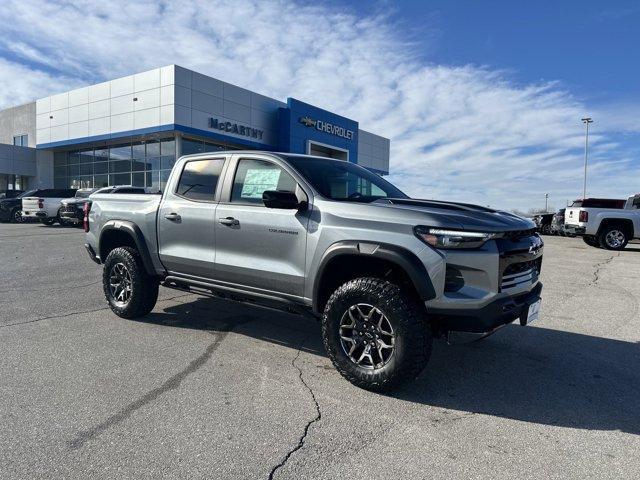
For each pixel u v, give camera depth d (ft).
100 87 87.92
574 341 16.99
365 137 127.34
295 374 13.26
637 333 18.02
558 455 9.37
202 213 15.69
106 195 19.74
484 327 11.46
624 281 29.27
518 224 12.65
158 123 79.30
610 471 8.82
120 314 18.48
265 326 17.88
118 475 8.39
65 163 104.63
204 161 16.53
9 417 10.45
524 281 12.76
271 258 13.96
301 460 9.00
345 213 12.62
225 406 11.18
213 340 16.12
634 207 52.54
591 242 55.62
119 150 93.61
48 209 71.26
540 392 12.46
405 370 11.55
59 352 14.67
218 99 84.17
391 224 11.88
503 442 9.85
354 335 12.32
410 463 8.99
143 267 18.04
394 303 11.55
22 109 116.26
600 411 11.40
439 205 13.03
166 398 11.54
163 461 8.86
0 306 20.35
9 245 43.91
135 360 14.08
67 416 10.53
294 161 14.57
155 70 79.20
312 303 13.14
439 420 10.76
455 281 11.40
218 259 15.21
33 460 8.80
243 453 9.20
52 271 29.35
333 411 11.08
